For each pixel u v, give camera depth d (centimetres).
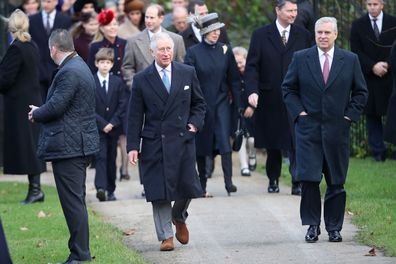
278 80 3138
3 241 1941
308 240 2422
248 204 2953
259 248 2381
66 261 2214
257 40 3156
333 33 2403
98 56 3212
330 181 2408
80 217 2212
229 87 3159
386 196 2925
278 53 3141
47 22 3881
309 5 3447
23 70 3027
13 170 3044
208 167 3562
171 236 2395
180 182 2394
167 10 4581
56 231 2580
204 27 3120
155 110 2395
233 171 3750
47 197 3206
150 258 2327
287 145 3119
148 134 2402
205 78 3119
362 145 3759
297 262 2223
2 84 3009
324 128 2400
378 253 2280
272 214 2786
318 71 2409
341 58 2416
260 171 3719
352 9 3800
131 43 3266
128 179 3625
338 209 2423
